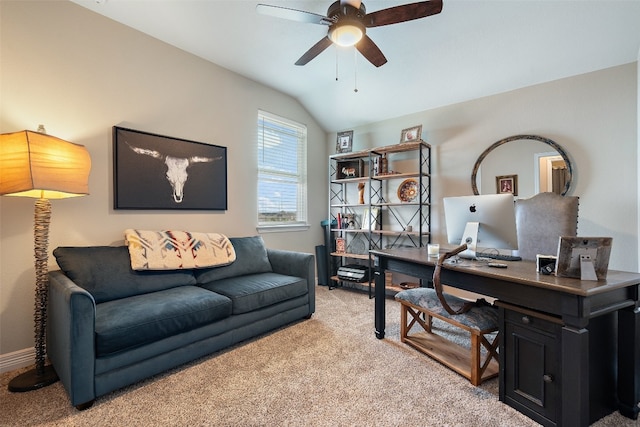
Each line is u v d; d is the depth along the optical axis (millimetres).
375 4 2264
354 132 4391
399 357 2111
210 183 3135
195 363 2031
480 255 2174
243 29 2611
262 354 2160
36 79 2102
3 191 1683
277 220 3957
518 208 2414
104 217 2426
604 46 2418
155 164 2709
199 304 2020
